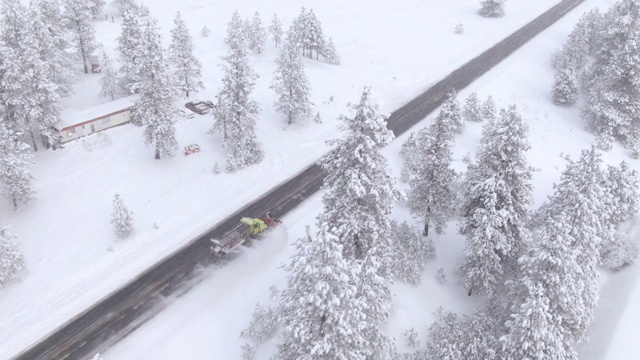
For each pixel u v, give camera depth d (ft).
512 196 104.17
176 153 162.09
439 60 243.19
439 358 94.07
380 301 88.17
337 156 89.76
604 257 130.41
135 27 187.83
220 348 99.86
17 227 129.08
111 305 108.99
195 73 195.52
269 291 113.19
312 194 147.54
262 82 211.41
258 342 99.81
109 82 187.01
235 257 123.13
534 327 83.25
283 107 180.45
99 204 139.33
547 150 176.45
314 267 68.90
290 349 78.28
